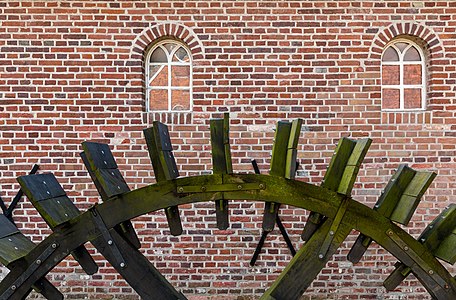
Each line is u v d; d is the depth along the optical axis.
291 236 4.95
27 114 4.93
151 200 3.24
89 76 4.93
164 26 4.93
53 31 4.92
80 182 4.93
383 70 5.05
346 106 4.93
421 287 4.91
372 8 4.92
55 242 3.23
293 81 4.93
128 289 4.96
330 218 3.23
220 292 4.95
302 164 4.94
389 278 3.41
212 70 4.94
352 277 4.94
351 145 3.25
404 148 4.92
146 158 4.93
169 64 5.05
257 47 4.93
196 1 4.92
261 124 4.93
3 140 4.93
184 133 4.93
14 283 3.21
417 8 4.92
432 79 4.93
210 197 3.23
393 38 4.96
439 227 3.27
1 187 4.93
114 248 3.25
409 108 5.04
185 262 4.95
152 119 4.93
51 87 4.93
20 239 3.55
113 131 4.93
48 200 3.31
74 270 4.94
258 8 4.92
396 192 3.24
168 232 4.95
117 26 4.92
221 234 4.96
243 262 4.96
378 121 4.92
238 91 4.94
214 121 3.19
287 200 3.21
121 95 4.93
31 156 4.93
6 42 4.92
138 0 4.92
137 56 4.93
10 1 4.91
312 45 4.93
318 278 4.95
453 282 3.24
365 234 3.24
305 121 4.94
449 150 4.92
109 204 3.24
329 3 4.92
